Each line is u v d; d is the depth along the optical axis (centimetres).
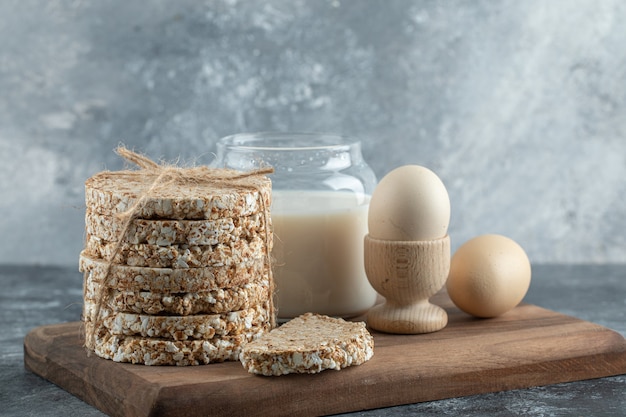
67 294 227
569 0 271
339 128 269
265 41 265
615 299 221
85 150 268
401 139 271
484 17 269
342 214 172
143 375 141
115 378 142
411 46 268
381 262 163
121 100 265
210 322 146
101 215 148
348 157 178
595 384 157
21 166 268
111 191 146
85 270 151
